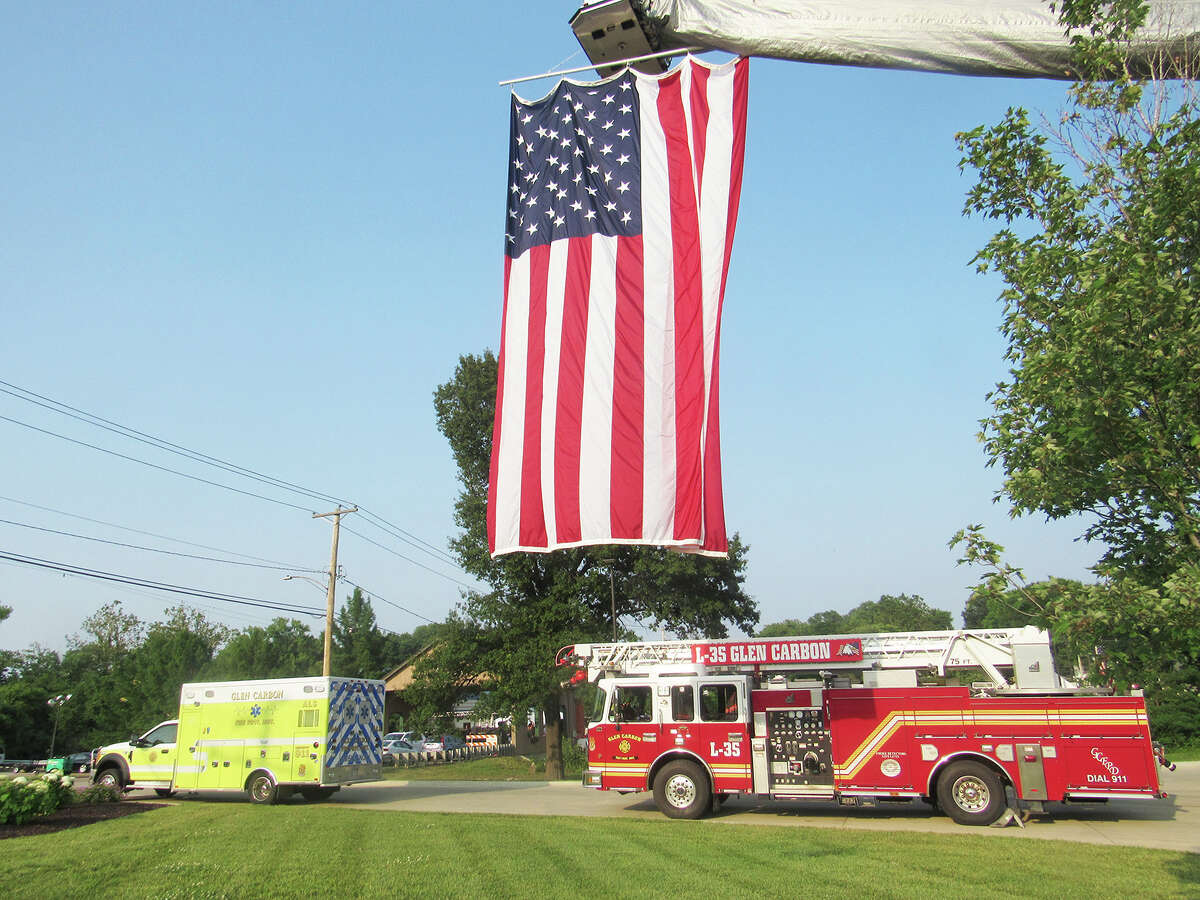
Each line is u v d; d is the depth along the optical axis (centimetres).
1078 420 523
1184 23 585
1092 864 977
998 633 1517
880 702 1505
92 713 5128
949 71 845
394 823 1431
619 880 909
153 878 930
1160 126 568
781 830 1326
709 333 1070
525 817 1546
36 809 1454
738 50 991
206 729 2034
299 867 993
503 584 3325
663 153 1147
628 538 1043
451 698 3384
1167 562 548
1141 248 525
